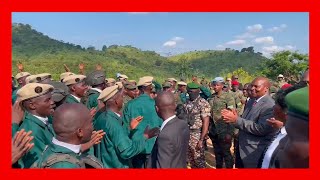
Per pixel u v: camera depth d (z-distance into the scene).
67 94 4.75
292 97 1.48
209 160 8.27
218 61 109.75
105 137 3.81
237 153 4.60
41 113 3.47
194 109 6.12
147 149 4.45
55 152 2.34
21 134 2.71
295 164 1.48
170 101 3.58
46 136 3.41
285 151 1.54
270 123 2.90
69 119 2.36
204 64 108.56
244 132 4.36
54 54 73.38
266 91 4.36
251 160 4.24
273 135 4.03
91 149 3.87
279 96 2.62
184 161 3.56
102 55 81.94
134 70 65.56
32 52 87.06
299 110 1.44
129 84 6.78
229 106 6.51
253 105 4.42
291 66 38.50
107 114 3.92
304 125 1.43
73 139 2.39
